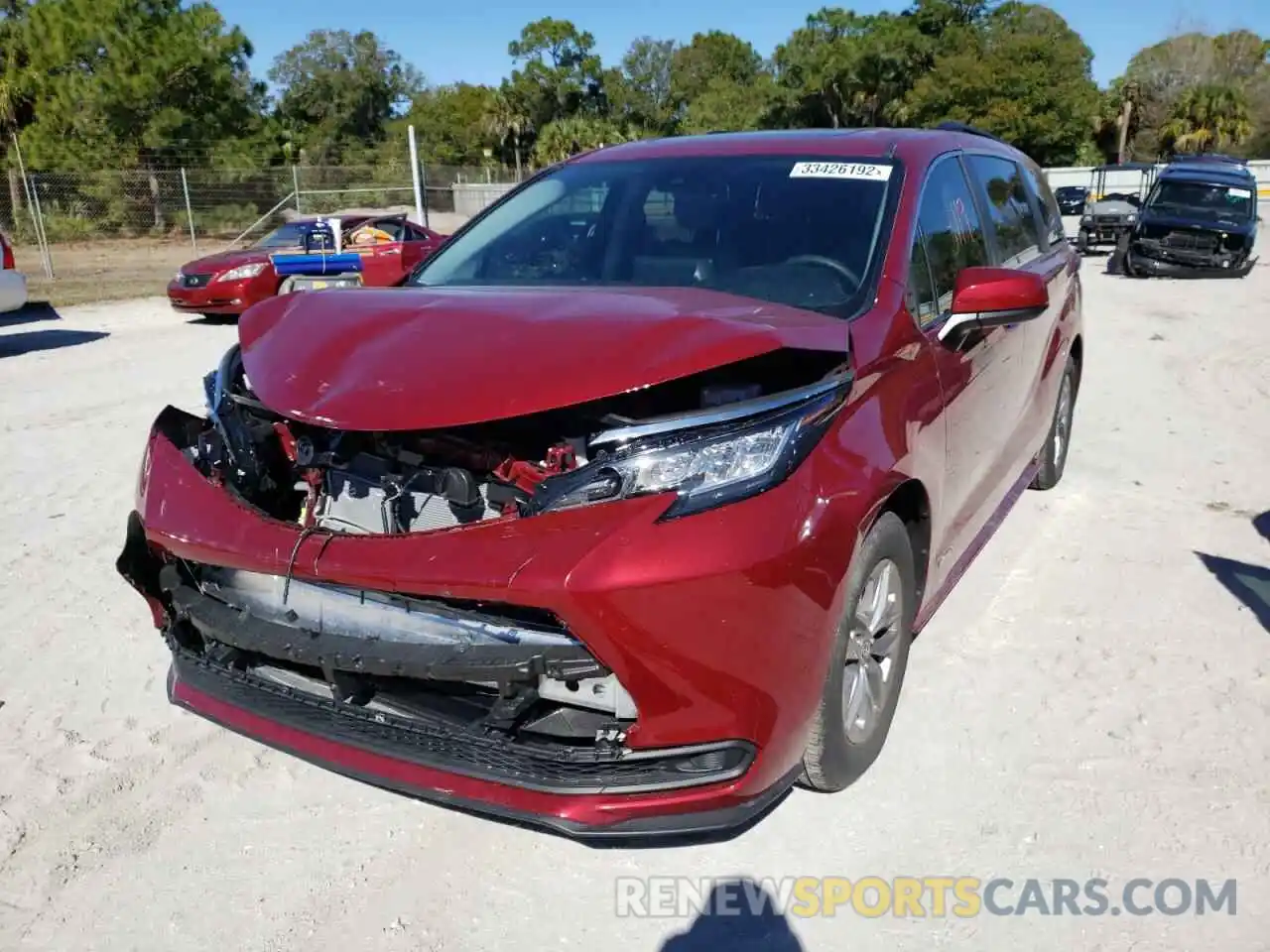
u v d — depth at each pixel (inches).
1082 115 2304.4
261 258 512.7
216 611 109.8
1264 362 378.9
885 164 143.1
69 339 464.4
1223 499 221.3
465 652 95.5
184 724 135.7
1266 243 1003.9
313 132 2864.2
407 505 104.6
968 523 150.3
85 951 97.3
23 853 110.3
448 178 1159.6
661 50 3257.9
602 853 111.3
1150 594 172.9
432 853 111.3
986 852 110.6
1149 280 716.0
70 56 1198.3
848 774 116.9
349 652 99.5
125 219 1054.4
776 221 136.3
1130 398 321.7
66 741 131.1
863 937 99.0
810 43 2600.9
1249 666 148.4
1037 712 137.2
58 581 179.9
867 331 116.3
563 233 146.8
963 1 2522.1
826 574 97.9
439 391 99.0
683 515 92.1
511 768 96.1
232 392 120.8
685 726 92.9
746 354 99.5
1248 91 2598.4
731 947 98.0
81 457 255.3
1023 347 168.9
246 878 107.3
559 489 95.4
